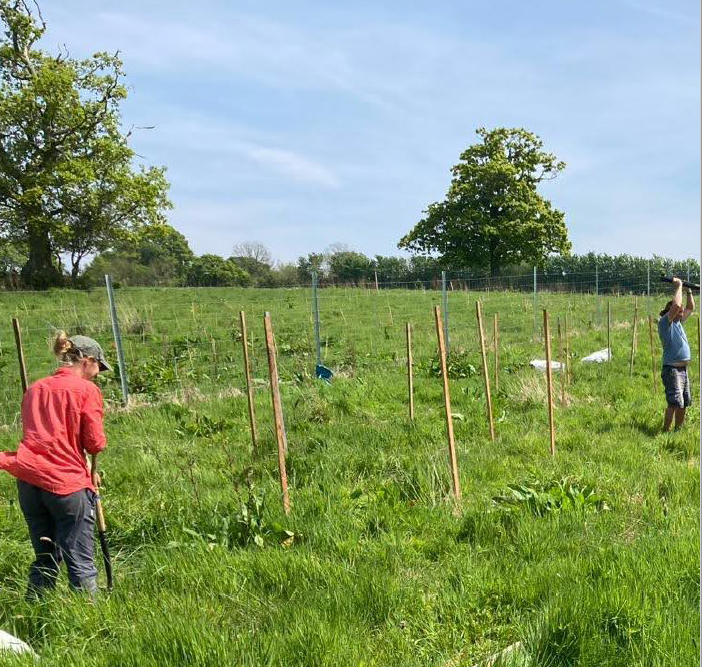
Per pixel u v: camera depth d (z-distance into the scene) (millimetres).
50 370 12133
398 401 8727
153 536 4324
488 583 3529
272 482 5371
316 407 7766
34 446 3461
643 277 29125
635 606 3092
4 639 2977
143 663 2734
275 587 3557
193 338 15031
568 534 4215
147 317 17500
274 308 20859
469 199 44906
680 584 3393
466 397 8617
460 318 19312
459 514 4594
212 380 10852
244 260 74250
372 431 6879
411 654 2975
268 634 2982
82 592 3398
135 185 32531
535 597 3402
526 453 6266
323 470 5621
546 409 8039
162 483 5484
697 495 5078
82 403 3561
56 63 31062
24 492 3525
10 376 11539
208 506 4742
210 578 3615
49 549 3652
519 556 3936
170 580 3641
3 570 3939
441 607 3359
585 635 2932
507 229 42969
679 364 7078
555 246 44938
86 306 19438
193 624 2979
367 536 4281
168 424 7863
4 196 29625
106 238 33750
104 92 31641
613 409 8164
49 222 29672
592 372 10469
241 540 4223
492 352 12422
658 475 5480
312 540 4172
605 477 5367
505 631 3156
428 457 5699
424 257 51219
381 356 12703
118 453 6695
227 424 7617
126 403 9297
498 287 34188
